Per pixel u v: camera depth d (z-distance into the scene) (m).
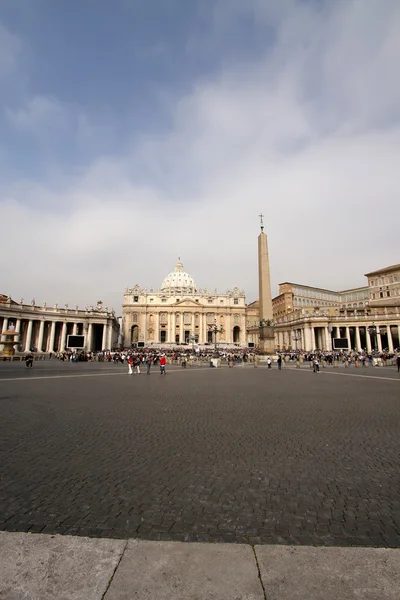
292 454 6.52
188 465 5.92
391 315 71.88
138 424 8.98
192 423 9.09
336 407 11.53
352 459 6.24
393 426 8.74
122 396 14.11
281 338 100.00
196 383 19.80
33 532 3.70
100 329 92.81
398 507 4.39
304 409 11.16
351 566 3.09
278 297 111.38
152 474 5.49
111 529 3.78
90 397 13.78
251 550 3.34
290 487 5.01
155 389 16.67
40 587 2.80
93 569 3.03
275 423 9.09
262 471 5.64
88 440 7.46
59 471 5.62
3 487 4.96
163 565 3.09
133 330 126.38
